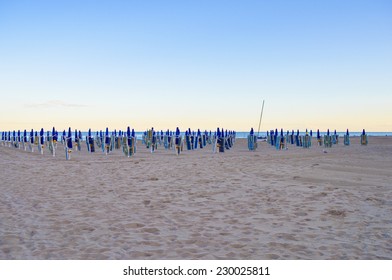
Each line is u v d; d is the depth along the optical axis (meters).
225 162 14.31
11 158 16.67
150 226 5.37
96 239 4.78
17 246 4.48
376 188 8.28
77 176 10.42
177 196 7.54
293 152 20.50
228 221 5.64
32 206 6.63
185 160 15.30
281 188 8.35
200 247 4.49
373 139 42.81
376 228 5.23
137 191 8.09
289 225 5.42
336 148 24.69
